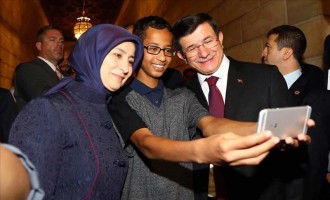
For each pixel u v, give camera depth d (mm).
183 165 1314
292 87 2082
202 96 1495
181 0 4836
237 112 1389
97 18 9828
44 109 894
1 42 4578
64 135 915
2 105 1645
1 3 4562
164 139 986
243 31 3234
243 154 707
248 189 1376
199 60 1447
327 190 1479
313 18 2318
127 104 1251
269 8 2793
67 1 8195
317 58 2295
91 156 959
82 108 1014
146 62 1357
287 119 824
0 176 384
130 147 1239
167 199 1262
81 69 1072
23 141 844
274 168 1394
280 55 2146
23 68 2492
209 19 1442
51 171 857
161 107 1341
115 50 1080
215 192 1431
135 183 1251
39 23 8398
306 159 1353
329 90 1389
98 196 959
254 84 1418
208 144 769
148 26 1362
